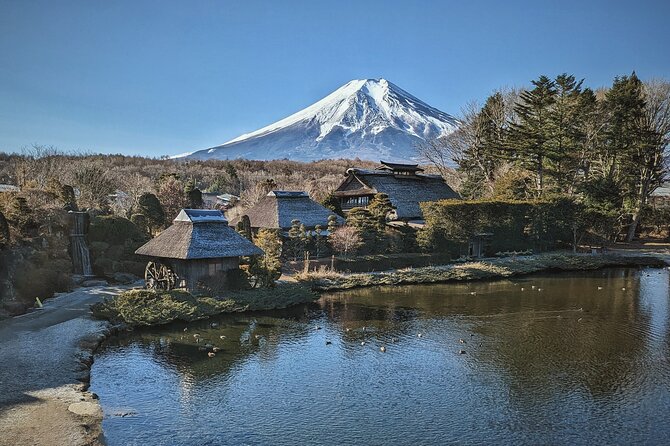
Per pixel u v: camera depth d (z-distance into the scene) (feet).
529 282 156.25
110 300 103.19
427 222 180.65
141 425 60.95
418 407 67.77
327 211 180.14
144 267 135.64
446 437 60.13
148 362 81.61
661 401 70.38
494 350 90.48
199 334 96.73
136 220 161.27
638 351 90.58
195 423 61.98
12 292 102.94
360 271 158.81
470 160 273.13
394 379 76.95
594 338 97.86
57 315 99.35
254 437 59.21
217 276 119.65
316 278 142.51
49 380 69.51
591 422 64.34
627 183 236.43
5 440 53.11
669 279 161.68
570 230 207.62
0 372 71.20
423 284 151.33
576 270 178.81
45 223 128.36
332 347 90.79
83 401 63.82
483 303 126.00
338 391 72.33
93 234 136.15
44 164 215.72
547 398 71.00
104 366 79.36
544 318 112.16
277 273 129.49
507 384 75.66
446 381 76.48
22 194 134.21
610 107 229.04
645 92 234.58
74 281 123.75
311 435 59.98
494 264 170.71
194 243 114.52
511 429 62.34
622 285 151.12
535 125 226.79
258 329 100.83
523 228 198.49
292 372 79.00
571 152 230.48
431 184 234.79
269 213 169.48
